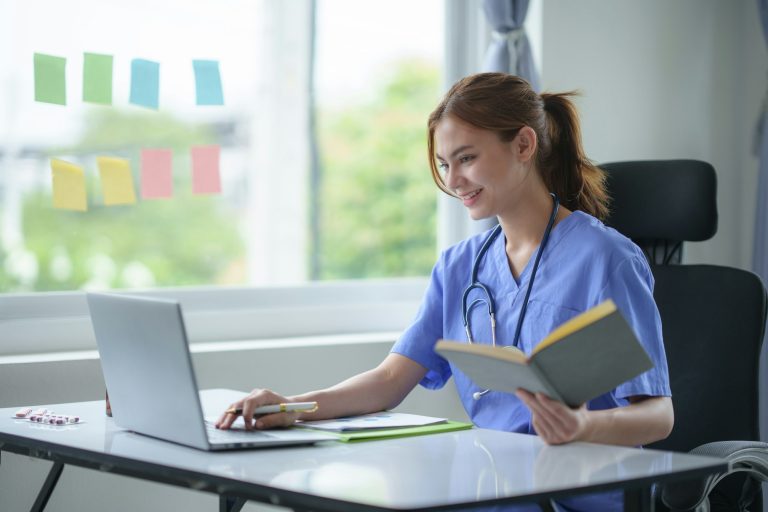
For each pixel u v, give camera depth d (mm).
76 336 2166
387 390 1602
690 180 1917
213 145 2301
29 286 2361
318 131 2760
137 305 1229
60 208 2107
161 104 2443
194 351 2096
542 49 2514
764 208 2568
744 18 2795
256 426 1348
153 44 2408
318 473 1083
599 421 1292
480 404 1576
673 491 1393
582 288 1500
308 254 2781
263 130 2664
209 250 2621
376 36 2789
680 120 2719
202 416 1196
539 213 1586
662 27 2686
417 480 1049
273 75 2654
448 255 1720
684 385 1828
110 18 2334
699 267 1892
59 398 1975
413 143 2920
